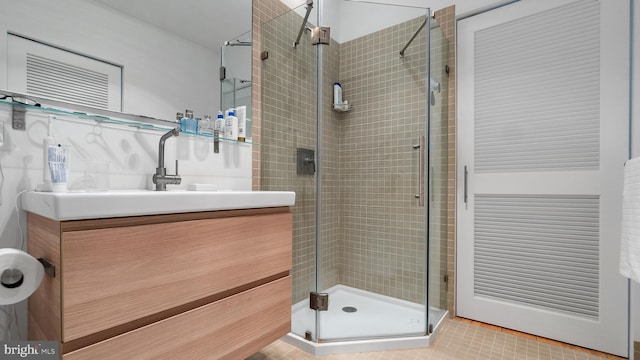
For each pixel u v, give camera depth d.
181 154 1.40
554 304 1.68
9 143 0.95
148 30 1.31
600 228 1.56
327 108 1.99
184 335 0.91
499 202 1.84
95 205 0.72
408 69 1.89
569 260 1.64
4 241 0.95
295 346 1.57
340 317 1.79
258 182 1.77
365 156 2.04
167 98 1.37
